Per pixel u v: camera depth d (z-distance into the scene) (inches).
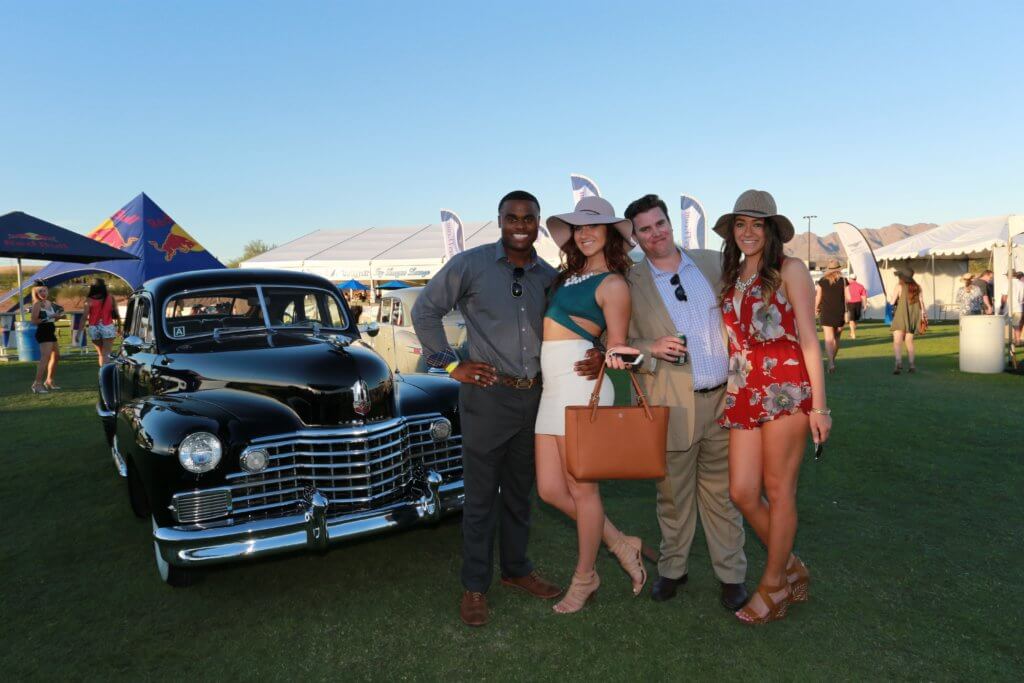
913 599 130.3
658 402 123.7
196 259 681.6
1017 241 546.0
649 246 124.3
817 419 114.0
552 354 122.6
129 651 117.9
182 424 131.2
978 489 193.6
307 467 139.6
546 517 185.6
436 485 145.0
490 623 125.5
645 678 106.0
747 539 165.0
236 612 132.0
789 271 114.7
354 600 136.4
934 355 536.1
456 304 129.4
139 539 170.4
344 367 148.1
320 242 1219.9
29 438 286.4
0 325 745.6
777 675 105.9
